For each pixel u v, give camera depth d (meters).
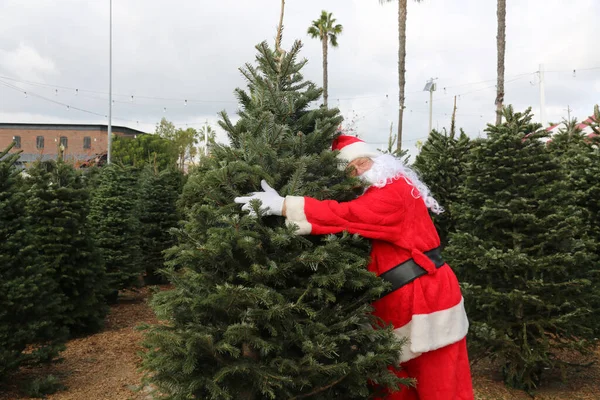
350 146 2.83
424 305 2.63
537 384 4.94
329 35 26.08
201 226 2.54
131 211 9.48
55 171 7.14
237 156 2.61
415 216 2.74
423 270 2.70
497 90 16.06
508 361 4.83
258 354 2.45
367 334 2.40
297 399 2.38
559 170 4.69
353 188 2.74
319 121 2.73
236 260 2.41
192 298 2.37
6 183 5.02
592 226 5.79
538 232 4.58
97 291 7.10
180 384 2.30
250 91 2.91
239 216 2.47
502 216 4.62
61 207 6.89
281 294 2.30
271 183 2.50
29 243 5.05
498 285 4.70
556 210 4.54
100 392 4.73
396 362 2.52
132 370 5.37
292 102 2.69
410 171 2.90
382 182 2.64
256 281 2.33
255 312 2.23
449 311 2.70
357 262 2.41
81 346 6.38
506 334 4.55
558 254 4.31
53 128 52.31
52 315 5.20
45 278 5.13
